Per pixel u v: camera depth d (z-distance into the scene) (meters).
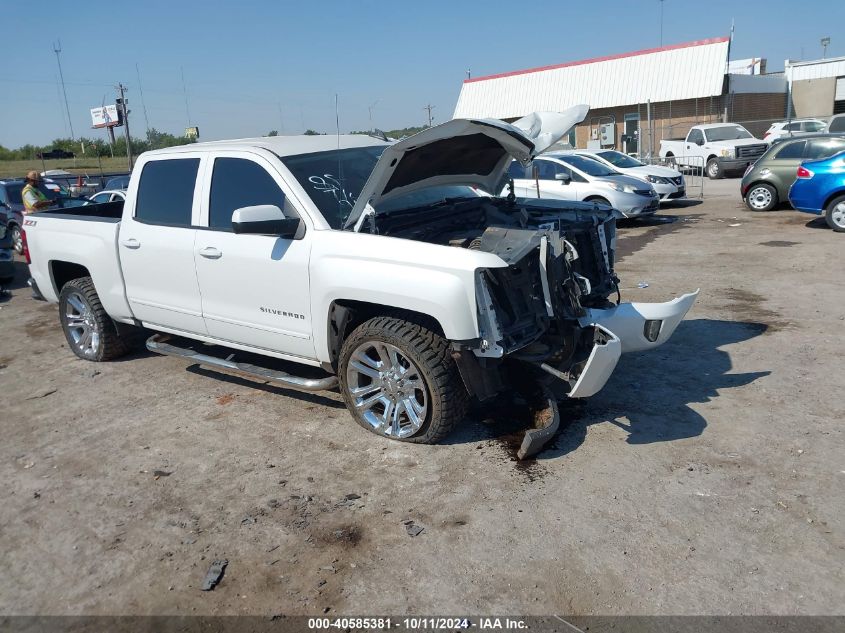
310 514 3.88
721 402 5.04
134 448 4.85
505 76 36.91
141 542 3.72
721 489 3.90
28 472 4.60
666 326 4.96
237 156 5.16
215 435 4.98
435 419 4.40
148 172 5.81
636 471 4.14
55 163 48.84
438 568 3.36
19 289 11.55
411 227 4.91
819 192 11.68
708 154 24.53
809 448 4.30
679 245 11.40
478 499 3.93
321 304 4.64
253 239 4.97
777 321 6.91
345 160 5.25
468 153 4.94
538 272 4.49
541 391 4.58
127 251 5.88
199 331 5.61
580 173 14.00
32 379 6.48
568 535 3.55
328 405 5.39
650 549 3.41
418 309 4.19
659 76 31.75
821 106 33.38
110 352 6.68
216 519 3.90
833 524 3.53
